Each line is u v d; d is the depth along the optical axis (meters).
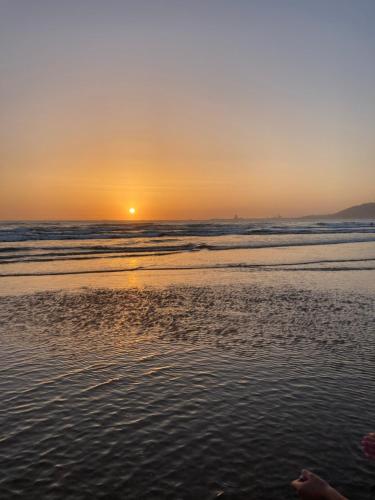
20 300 13.59
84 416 5.52
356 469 4.42
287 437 5.03
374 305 12.64
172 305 12.81
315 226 91.88
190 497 3.98
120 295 14.52
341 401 6.02
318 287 15.94
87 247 34.56
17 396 6.10
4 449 4.71
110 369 7.25
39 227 76.31
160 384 6.59
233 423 5.36
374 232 62.78
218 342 8.87
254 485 4.16
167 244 38.53
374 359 7.81
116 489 4.08
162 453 4.68
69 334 9.51
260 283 17.00
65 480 4.20
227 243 39.75
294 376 6.95
